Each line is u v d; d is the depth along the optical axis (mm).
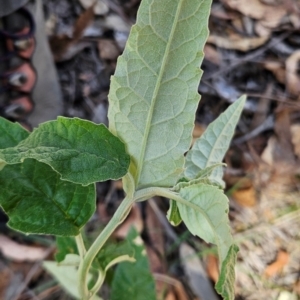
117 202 761
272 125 841
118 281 438
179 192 233
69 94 857
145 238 716
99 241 253
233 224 748
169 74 213
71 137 213
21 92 676
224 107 870
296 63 897
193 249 712
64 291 668
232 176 788
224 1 941
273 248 722
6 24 607
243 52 917
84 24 889
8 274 672
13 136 278
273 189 775
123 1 936
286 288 683
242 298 680
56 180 270
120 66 214
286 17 929
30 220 264
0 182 264
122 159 223
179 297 671
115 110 223
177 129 222
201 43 205
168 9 201
